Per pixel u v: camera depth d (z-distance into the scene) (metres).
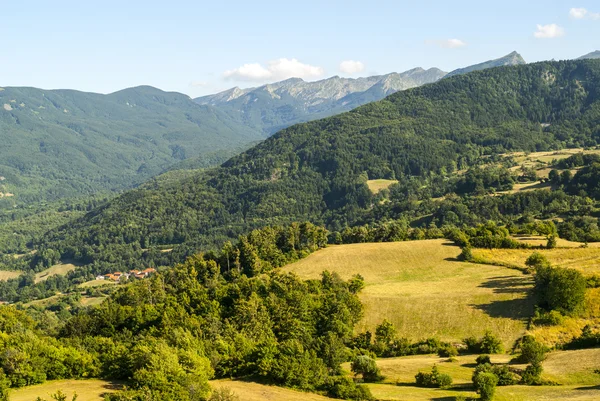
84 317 104.75
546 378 62.56
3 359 65.44
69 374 68.75
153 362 58.00
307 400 59.34
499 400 55.44
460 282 112.06
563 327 84.88
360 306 99.12
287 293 100.88
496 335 86.94
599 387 57.69
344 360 74.06
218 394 54.38
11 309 112.38
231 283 115.69
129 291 119.56
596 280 95.75
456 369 71.38
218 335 79.69
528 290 100.31
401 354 84.62
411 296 106.00
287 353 68.25
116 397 53.41
